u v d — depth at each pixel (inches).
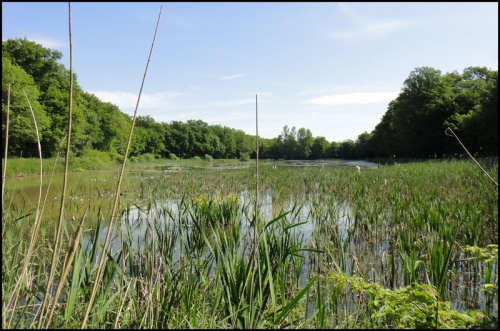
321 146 4067.4
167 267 157.2
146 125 3757.4
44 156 1349.7
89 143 1866.4
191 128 4202.8
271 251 159.5
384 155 2822.3
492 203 311.7
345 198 518.0
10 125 1034.1
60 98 1657.2
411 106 2133.4
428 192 436.5
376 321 139.5
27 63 1756.9
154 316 131.4
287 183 686.5
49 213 345.1
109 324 127.0
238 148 4315.9
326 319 148.5
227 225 287.1
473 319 107.2
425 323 112.3
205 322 132.3
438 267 169.3
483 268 230.1
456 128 1806.1
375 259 257.3
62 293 152.3
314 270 234.8
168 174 1055.6
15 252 160.4
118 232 218.4
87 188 644.1
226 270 125.0
